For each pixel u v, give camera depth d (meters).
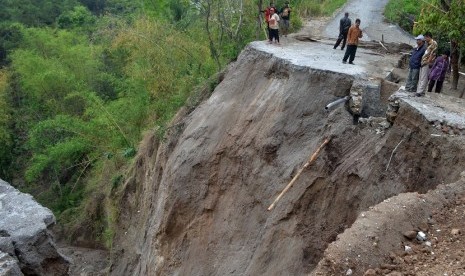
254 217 11.78
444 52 14.27
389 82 11.63
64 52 28.23
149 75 20.17
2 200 8.61
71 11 44.03
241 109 13.78
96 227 22.19
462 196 7.79
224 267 11.77
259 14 19.25
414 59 10.50
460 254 6.66
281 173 11.59
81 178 25.09
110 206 20.67
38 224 8.02
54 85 25.41
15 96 29.14
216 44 20.53
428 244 6.98
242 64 15.05
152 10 26.58
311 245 10.19
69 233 22.97
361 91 11.26
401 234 7.14
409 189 9.17
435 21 13.01
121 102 21.59
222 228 12.43
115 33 26.98
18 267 7.05
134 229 18.33
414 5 22.77
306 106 12.03
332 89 11.88
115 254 18.94
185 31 22.30
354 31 12.93
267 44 15.69
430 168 8.98
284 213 10.84
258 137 12.55
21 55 27.67
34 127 23.94
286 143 11.93
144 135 20.06
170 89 20.14
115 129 21.55
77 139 22.27
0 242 7.61
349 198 10.01
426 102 10.04
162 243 13.85
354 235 7.02
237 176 12.75
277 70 13.54
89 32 38.22
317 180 10.70
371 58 14.53
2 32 39.25
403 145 9.55
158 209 14.73
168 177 14.41
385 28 21.52
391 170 9.59
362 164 10.10
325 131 11.25
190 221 13.35
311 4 25.34
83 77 27.36
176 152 14.52
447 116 9.30
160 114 20.41
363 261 6.67
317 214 10.45
